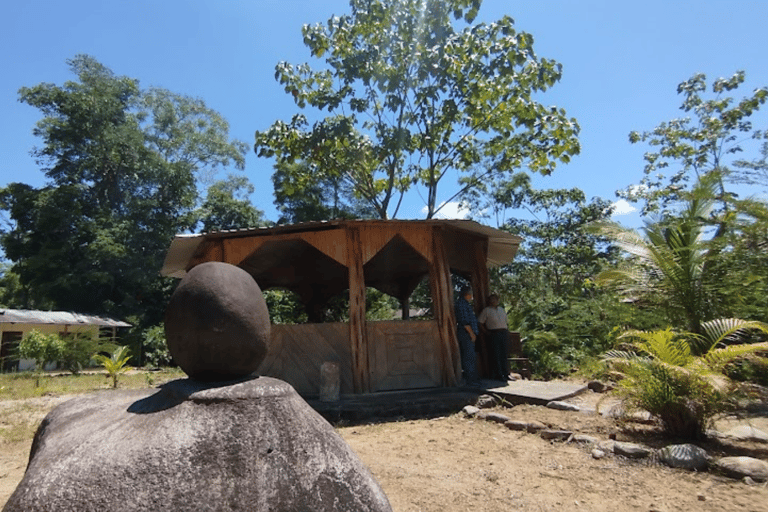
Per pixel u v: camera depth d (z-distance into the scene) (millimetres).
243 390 2098
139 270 30125
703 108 21875
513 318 15602
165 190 34000
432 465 4898
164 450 1841
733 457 4477
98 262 29906
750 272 10094
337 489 1956
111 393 2861
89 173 33125
